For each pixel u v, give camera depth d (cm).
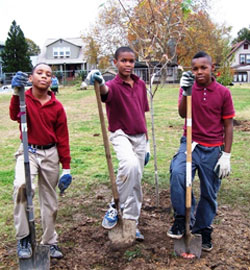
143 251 328
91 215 428
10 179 570
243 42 6138
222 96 312
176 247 322
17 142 899
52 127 308
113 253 331
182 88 300
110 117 338
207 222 333
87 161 679
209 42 2675
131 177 312
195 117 319
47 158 309
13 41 5406
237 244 351
